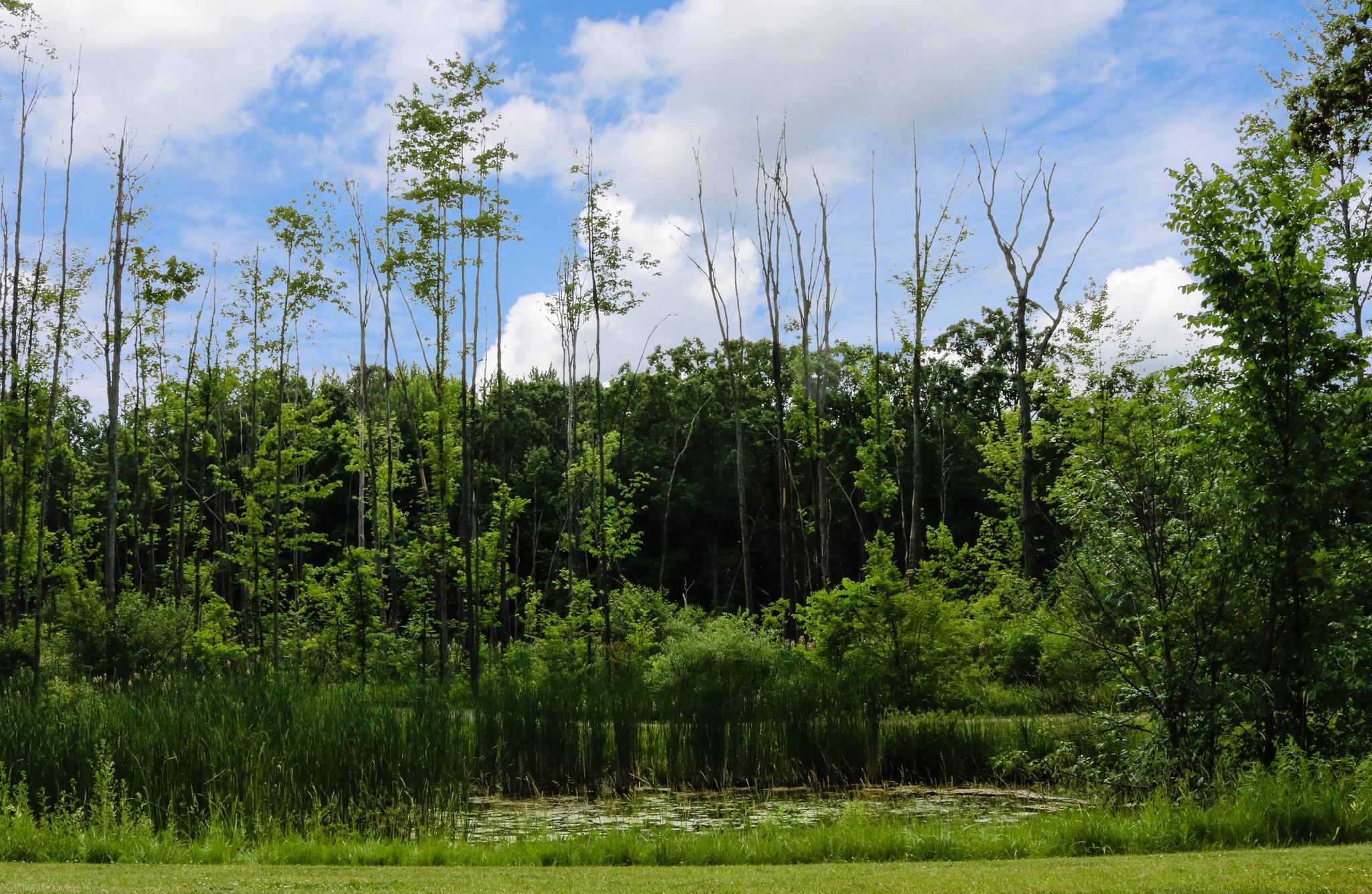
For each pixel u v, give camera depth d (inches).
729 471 2076.8
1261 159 422.3
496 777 519.8
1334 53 653.3
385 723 481.7
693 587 2150.6
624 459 2060.8
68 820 365.4
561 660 995.3
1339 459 402.3
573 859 316.5
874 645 750.5
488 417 2026.3
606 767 545.0
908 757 557.0
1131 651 453.4
